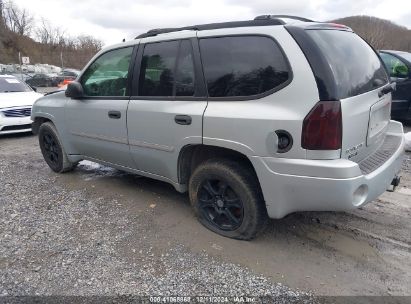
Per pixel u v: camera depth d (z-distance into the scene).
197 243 3.36
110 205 4.24
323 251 3.20
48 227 3.72
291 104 2.79
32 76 28.73
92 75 4.50
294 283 2.79
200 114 3.26
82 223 3.80
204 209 3.61
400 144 3.57
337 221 3.72
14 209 4.17
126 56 4.06
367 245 3.28
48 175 5.42
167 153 3.68
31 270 3.00
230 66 3.17
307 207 2.90
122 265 3.04
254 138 2.94
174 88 3.56
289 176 2.83
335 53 2.94
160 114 3.61
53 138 5.30
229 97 3.14
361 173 2.76
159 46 3.73
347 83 2.85
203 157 3.66
